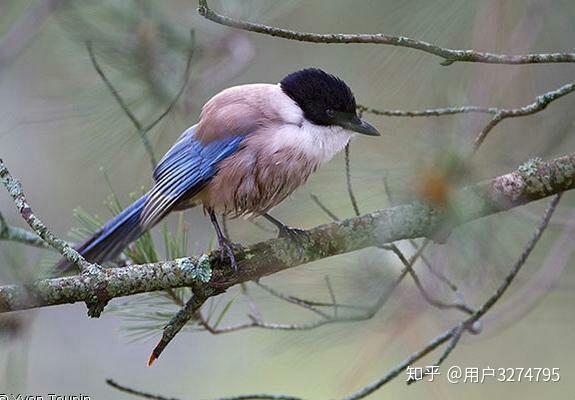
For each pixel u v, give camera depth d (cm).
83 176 1173
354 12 1148
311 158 973
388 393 1224
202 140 976
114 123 1088
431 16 997
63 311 1440
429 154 735
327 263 909
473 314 859
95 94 1091
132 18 1098
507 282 855
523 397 1197
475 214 843
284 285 934
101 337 1437
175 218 1346
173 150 998
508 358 1202
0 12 1280
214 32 1126
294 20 1270
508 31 1003
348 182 836
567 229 1004
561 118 1058
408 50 1005
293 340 954
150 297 863
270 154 956
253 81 1328
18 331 729
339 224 858
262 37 1326
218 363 1343
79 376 1406
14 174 1378
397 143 773
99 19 1102
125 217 955
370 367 947
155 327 856
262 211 999
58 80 1127
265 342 1116
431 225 832
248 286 956
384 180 761
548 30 1062
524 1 1011
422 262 916
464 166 736
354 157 828
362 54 1121
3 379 727
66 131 1131
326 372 1255
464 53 770
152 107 1090
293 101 980
